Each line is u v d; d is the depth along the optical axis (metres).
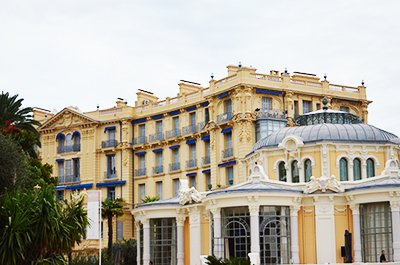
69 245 42.03
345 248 50.00
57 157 107.19
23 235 39.72
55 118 108.06
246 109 82.69
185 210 59.03
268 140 60.03
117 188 100.62
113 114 102.75
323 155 55.97
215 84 88.50
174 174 94.56
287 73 86.81
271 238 51.19
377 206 50.69
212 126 87.12
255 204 51.00
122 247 83.88
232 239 52.22
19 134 65.88
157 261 59.97
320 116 62.59
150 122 99.44
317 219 51.69
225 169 85.06
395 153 58.12
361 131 57.75
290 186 53.94
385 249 49.88
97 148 103.38
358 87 92.69
